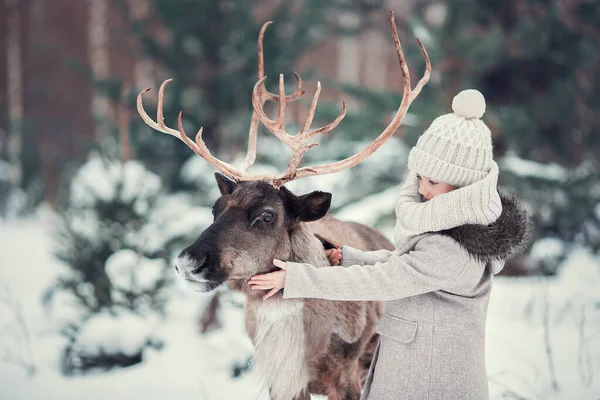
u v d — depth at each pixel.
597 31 14.42
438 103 11.39
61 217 7.66
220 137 14.15
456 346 3.51
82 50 24.36
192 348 6.80
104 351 6.51
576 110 13.53
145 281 7.25
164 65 14.30
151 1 14.64
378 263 3.58
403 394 3.54
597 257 10.48
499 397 5.25
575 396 5.43
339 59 27.08
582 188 10.78
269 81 14.54
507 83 14.16
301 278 3.58
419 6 13.95
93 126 22.25
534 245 10.07
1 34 24.11
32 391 5.80
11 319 8.02
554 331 7.27
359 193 11.28
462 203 3.35
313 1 14.99
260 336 4.20
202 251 3.79
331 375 4.37
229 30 14.20
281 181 4.16
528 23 13.34
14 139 20.41
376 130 12.26
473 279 3.46
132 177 7.57
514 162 11.17
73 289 7.18
